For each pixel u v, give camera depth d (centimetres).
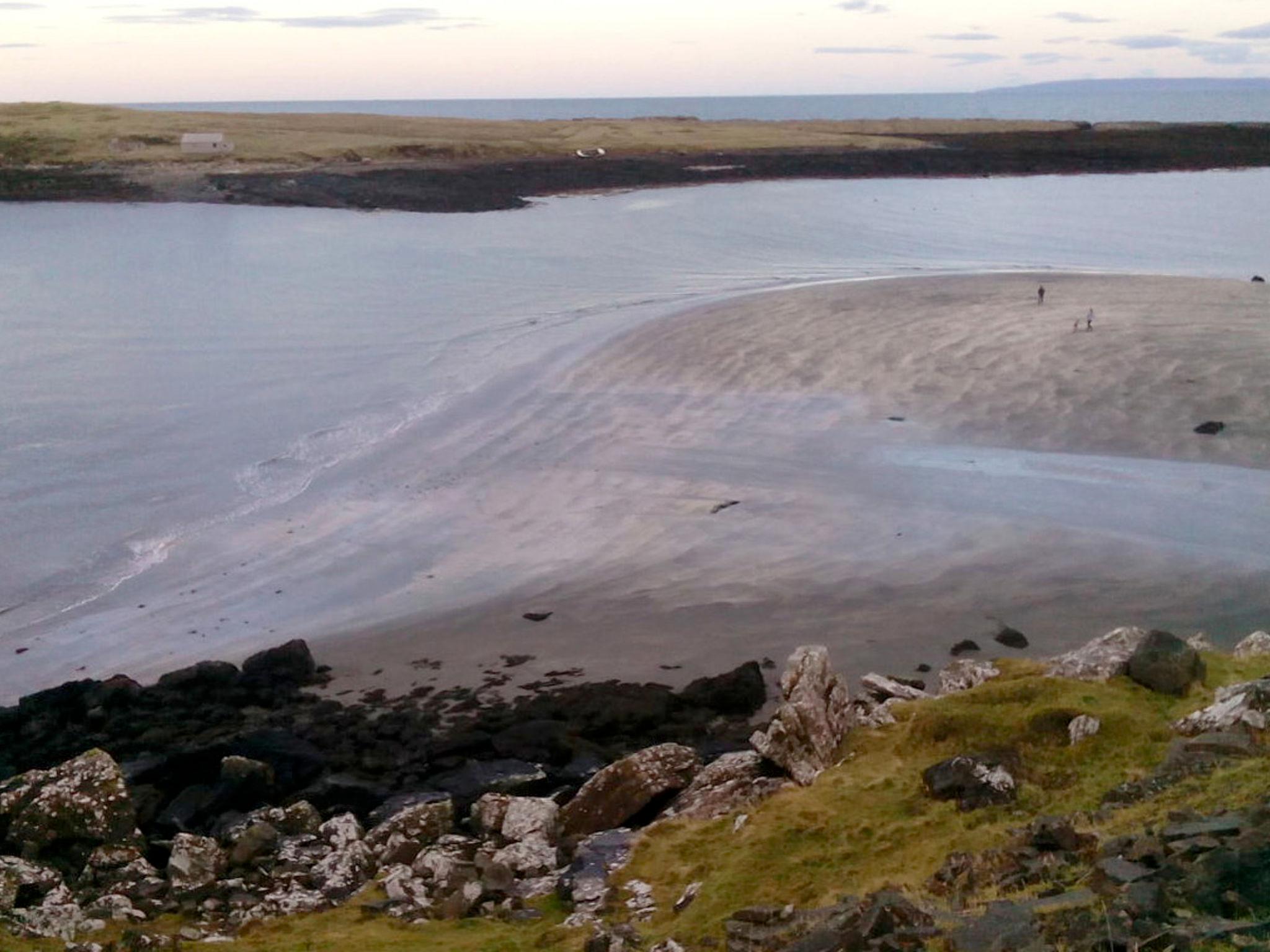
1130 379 4650
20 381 5353
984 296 6481
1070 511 3506
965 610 2884
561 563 3250
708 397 4725
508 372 5200
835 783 1634
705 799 1717
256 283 7888
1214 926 938
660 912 1411
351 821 1791
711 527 3459
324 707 2467
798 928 1205
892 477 3831
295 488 3916
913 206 12088
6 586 3198
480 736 2219
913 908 1152
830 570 3144
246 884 1619
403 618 2958
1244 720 1511
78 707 2470
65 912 1496
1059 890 1141
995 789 1490
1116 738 1593
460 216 11544
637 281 7681
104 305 7162
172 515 3700
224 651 2817
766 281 7506
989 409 4438
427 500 3775
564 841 1708
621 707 2338
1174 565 3111
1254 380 4562
